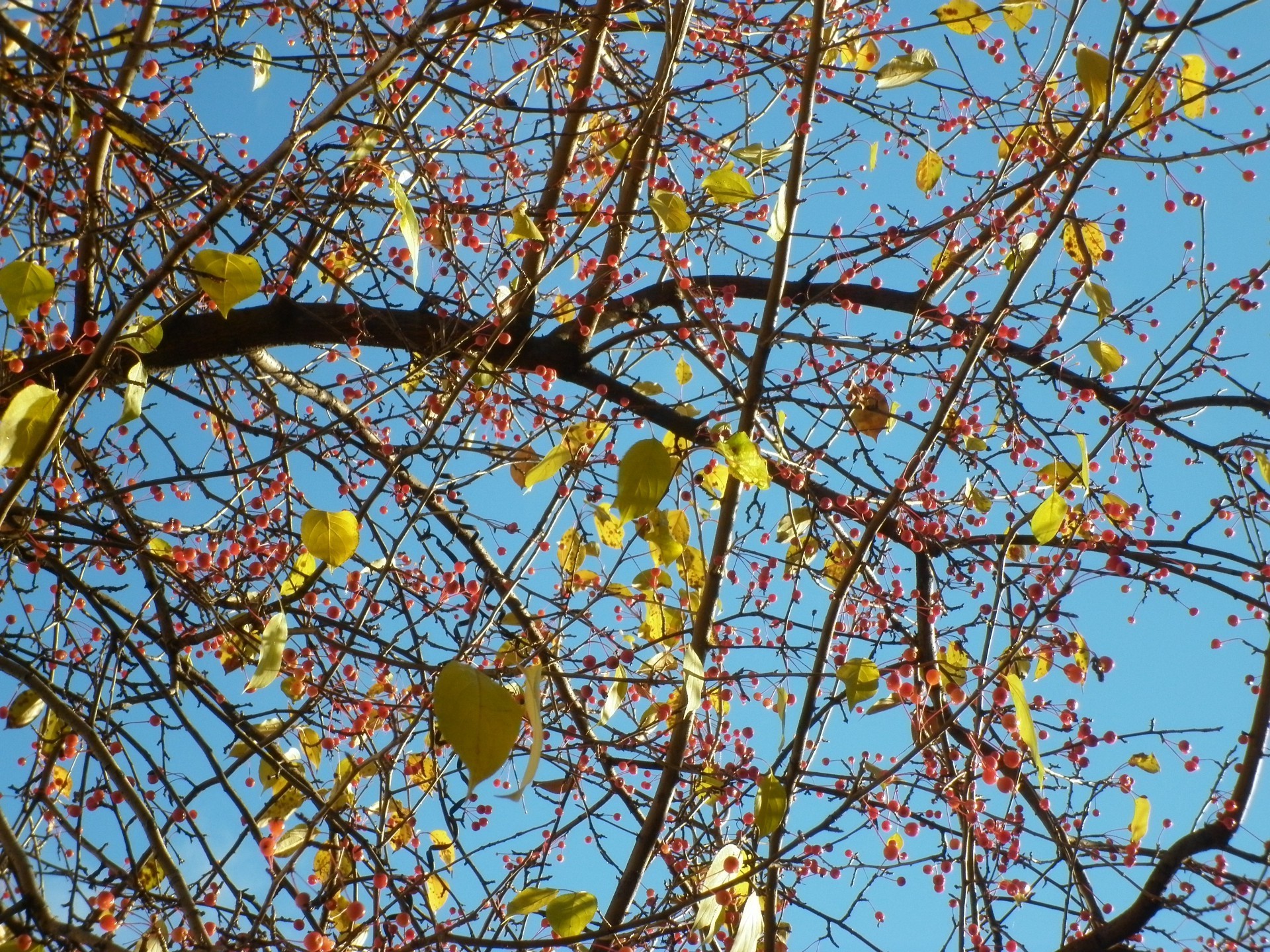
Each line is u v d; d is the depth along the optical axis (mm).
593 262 4555
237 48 3797
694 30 5016
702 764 3986
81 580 3852
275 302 4609
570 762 4332
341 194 4137
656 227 3529
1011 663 2979
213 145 4539
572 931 2785
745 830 3660
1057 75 4879
